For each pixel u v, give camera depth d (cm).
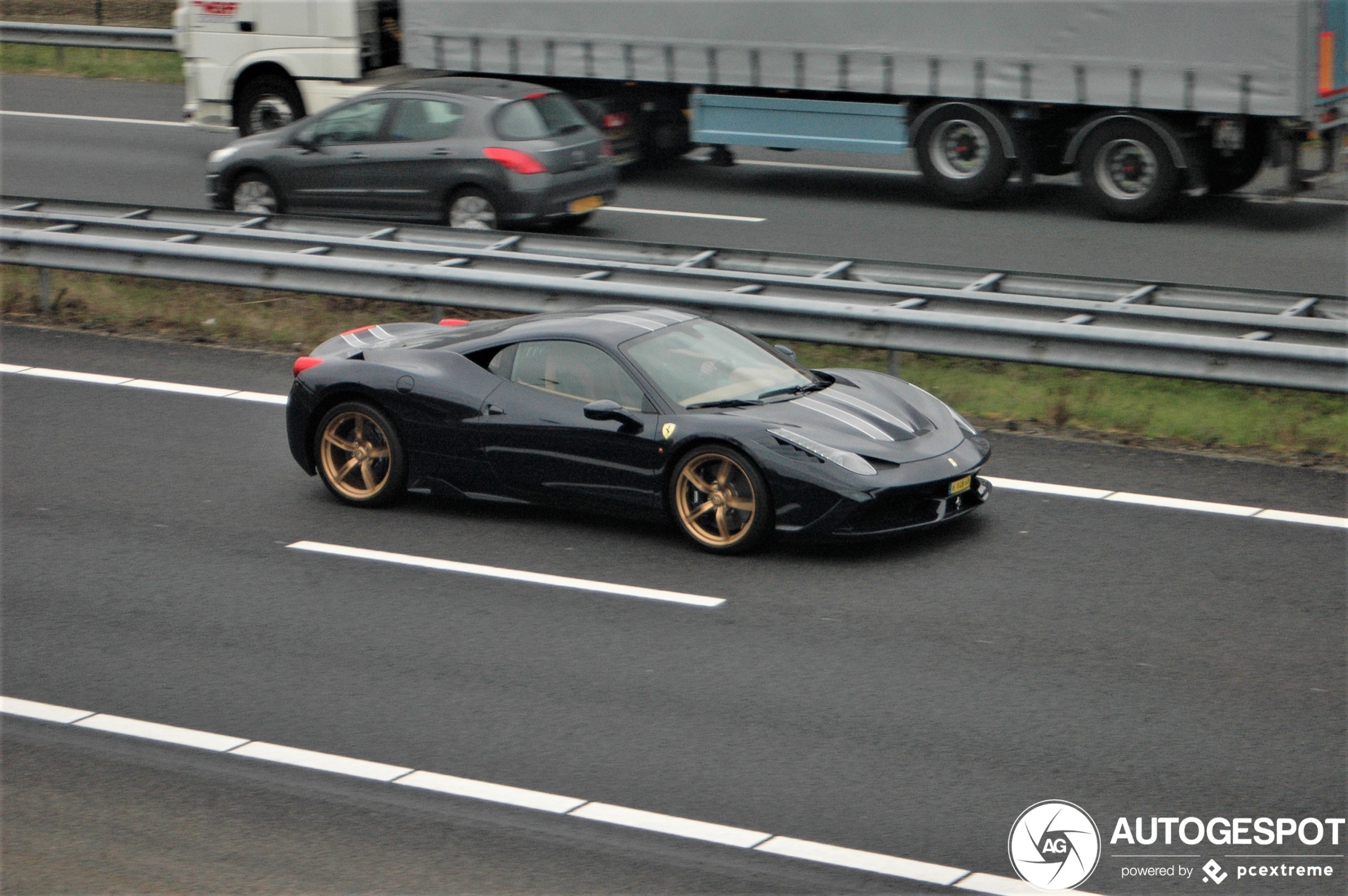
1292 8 2069
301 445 1246
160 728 847
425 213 2117
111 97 3388
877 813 735
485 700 872
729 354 1174
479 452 1166
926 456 1080
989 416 1434
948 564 1070
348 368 1220
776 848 706
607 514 1138
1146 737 806
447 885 681
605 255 1819
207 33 2667
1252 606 980
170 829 739
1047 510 1179
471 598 1030
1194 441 1345
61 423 1470
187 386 1595
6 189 2473
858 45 2364
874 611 987
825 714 843
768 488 1061
